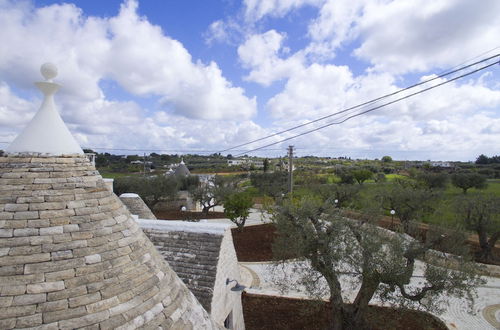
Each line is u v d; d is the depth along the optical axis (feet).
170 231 41.01
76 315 12.81
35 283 12.74
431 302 42.70
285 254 55.88
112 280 14.44
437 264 42.60
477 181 145.89
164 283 16.85
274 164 288.10
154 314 15.06
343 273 44.21
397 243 41.52
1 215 13.65
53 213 14.49
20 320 11.93
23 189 14.62
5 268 12.63
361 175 175.94
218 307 35.91
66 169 16.17
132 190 143.02
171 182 149.69
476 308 57.57
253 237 102.78
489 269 78.43
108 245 15.28
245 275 70.23
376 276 41.45
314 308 53.06
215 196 144.25
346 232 45.06
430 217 107.04
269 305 55.16
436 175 153.07
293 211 50.14
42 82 17.08
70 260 13.76
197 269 36.09
